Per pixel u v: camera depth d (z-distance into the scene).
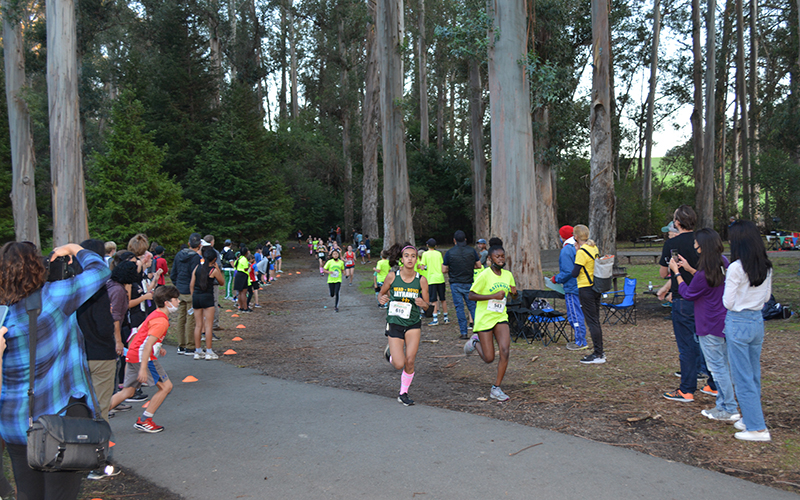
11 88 22.19
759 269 4.27
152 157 28.08
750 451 4.23
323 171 47.88
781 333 9.26
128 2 41.75
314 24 45.72
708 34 31.06
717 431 4.70
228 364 8.30
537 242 13.14
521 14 13.02
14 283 2.65
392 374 7.39
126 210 27.28
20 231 22.53
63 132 18.44
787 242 30.78
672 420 5.00
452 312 14.05
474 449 4.41
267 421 5.29
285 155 49.28
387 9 20.55
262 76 51.09
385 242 21.42
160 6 39.69
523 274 12.91
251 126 36.94
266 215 35.16
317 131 53.34
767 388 5.91
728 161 57.50
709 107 31.34
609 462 4.08
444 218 48.56
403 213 21.08
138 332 5.09
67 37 18.34
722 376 4.94
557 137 26.77
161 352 5.12
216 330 11.86
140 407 5.95
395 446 4.52
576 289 8.49
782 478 3.74
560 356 8.02
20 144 22.45
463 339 10.01
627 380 6.47
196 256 9.30
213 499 3.60
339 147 50.44
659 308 13.12
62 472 2.66
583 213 45.50
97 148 40.72
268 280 24.14
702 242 4.93
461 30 13.31
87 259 3.06
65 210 18.58
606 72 16.14
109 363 4.22
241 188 34.62
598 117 16.30
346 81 44.03
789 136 36.44
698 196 33.38
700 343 5.10
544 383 6.49
